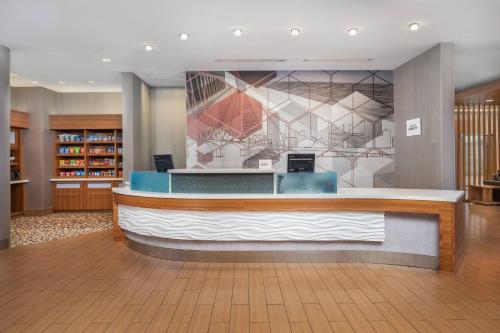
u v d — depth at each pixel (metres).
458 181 11.89
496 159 11.50
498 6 4.71
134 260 4.75
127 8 4.68
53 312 3.09
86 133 9.44
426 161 6.59
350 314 3.02
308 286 3.71
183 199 4.43
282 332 2.71
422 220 4.33
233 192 4.54
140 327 2.80
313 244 4.54
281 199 4.34
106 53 6.51
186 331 2.73
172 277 4.02
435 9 4.80
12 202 8.88
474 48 6.45
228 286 3.71
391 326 2.80
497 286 3.69
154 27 5.34
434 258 4.27
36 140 9.01
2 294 3.53
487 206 10.21
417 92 6.87
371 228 4.41
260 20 5.13
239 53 6.63
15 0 4.39
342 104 7.85
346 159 7.84
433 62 6.32
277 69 7.75
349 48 6.38
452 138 6.13
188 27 5.36
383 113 7.85
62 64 7.14
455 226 4.17
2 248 5.47
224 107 7.80
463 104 11.03
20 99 9.02
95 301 3.33
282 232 4.39
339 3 4.62
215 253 4.57
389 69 7.82
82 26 5.25
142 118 8.53
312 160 5.11
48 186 9.23
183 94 9.36
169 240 4.73
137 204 4.83
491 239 5.97
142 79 8.49
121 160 9.53
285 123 7.84
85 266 4.49
